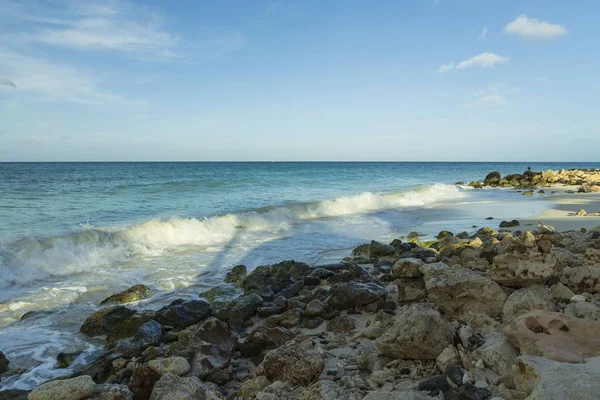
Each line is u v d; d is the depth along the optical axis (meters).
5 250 9.89
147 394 4.30
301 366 4.28
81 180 36.78
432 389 3.62
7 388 4.98
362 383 4.06
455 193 31.84
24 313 7.41
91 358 5.79
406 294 6.70
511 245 5.54
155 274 9.79
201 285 9.08
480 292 5.34
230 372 4.93
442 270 5.71
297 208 19.00
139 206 19.78
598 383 2.79
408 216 19.34
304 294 7.86
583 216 17.39
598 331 3.63
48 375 5.34
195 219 14.70
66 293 8.38
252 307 7.12
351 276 8.57
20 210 17.61
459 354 4.05
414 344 4.24
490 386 3.50
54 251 10.30
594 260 7.47
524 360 3.25
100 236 11.98
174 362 4.52
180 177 43.97
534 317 3.86
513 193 32.47
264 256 11.60
